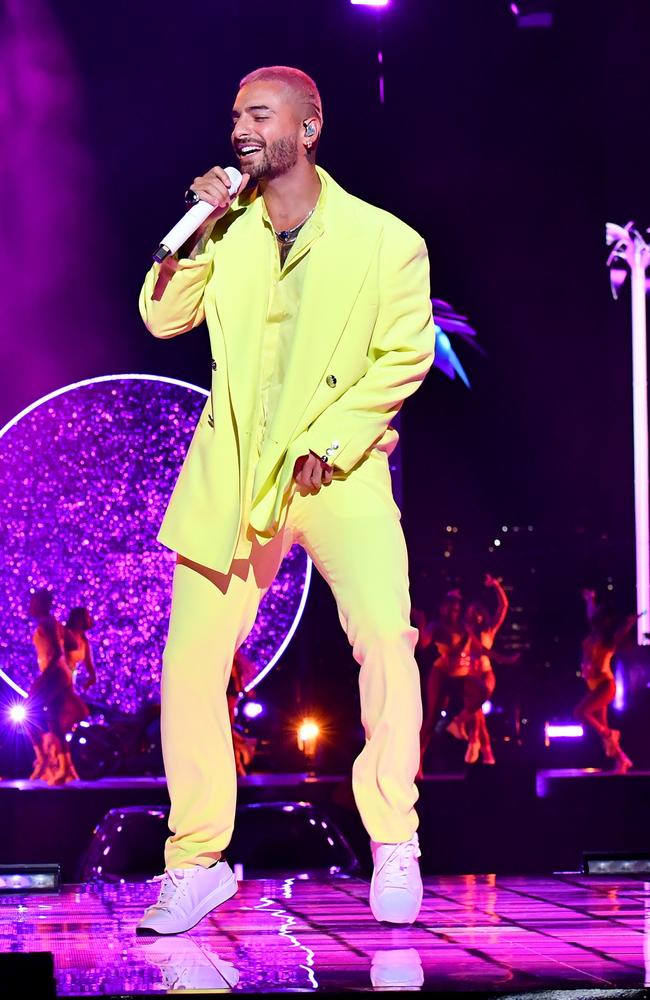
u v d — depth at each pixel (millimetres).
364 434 6383
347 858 15461
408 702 6316
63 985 4629
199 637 6355
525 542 37688
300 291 6445
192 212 6215
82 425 24016
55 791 21047
